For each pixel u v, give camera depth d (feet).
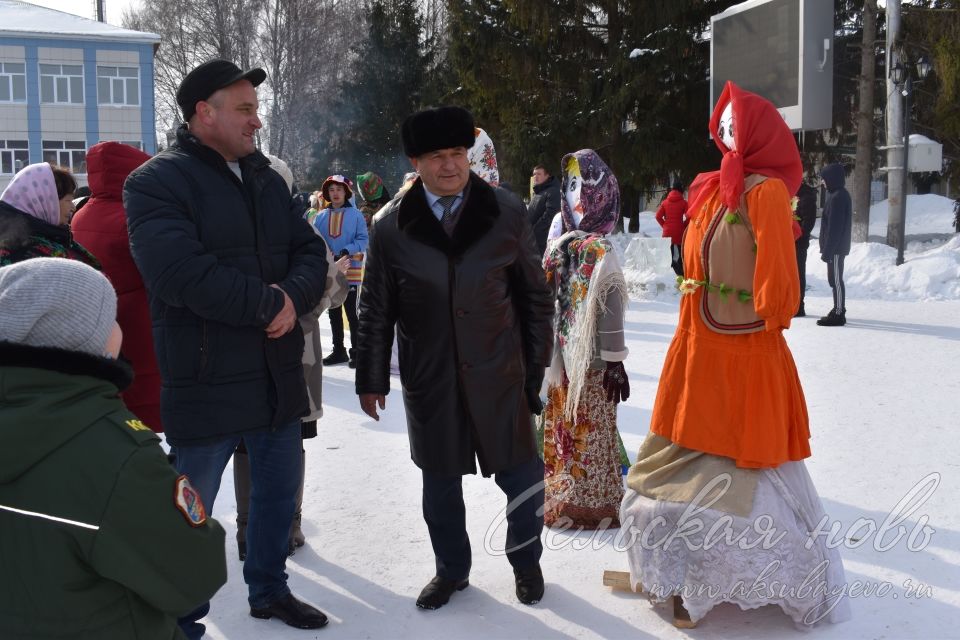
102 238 11.94
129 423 6.17
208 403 10.19
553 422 14.58
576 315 13.83
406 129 11.04
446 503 11.52
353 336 27.76
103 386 6.16
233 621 11.22
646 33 63.00
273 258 10.74
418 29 110.73
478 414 11.20
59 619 5.90
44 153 122.42
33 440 5.75
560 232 15.08
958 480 15.46
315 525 14.39
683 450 10.98
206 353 10.12
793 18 49.42
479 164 19.22
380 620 11.17
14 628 5.93
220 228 10.26
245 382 10.37
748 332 10.56
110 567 5.85
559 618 11.10
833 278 33.81
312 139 122.01
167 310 10.22
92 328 6.20
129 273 11.94
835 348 28.86
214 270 9.80
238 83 10.46
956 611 10.89
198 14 131.85
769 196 10.27
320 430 20.33
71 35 120.37
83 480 5.84
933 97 60.18
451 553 11.62
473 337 11.12
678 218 39.78
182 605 6.27
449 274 11.07
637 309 39.55
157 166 10.13
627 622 10.96
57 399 5.89
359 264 27.45
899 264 46.29
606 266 13.44
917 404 20.95
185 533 6.18
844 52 64.23
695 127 64.28
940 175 67.67
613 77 62.75
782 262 10.13
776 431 10.41
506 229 11.28
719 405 10.58
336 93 128.26
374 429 20.38
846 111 65.36
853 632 10.47
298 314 10.62
